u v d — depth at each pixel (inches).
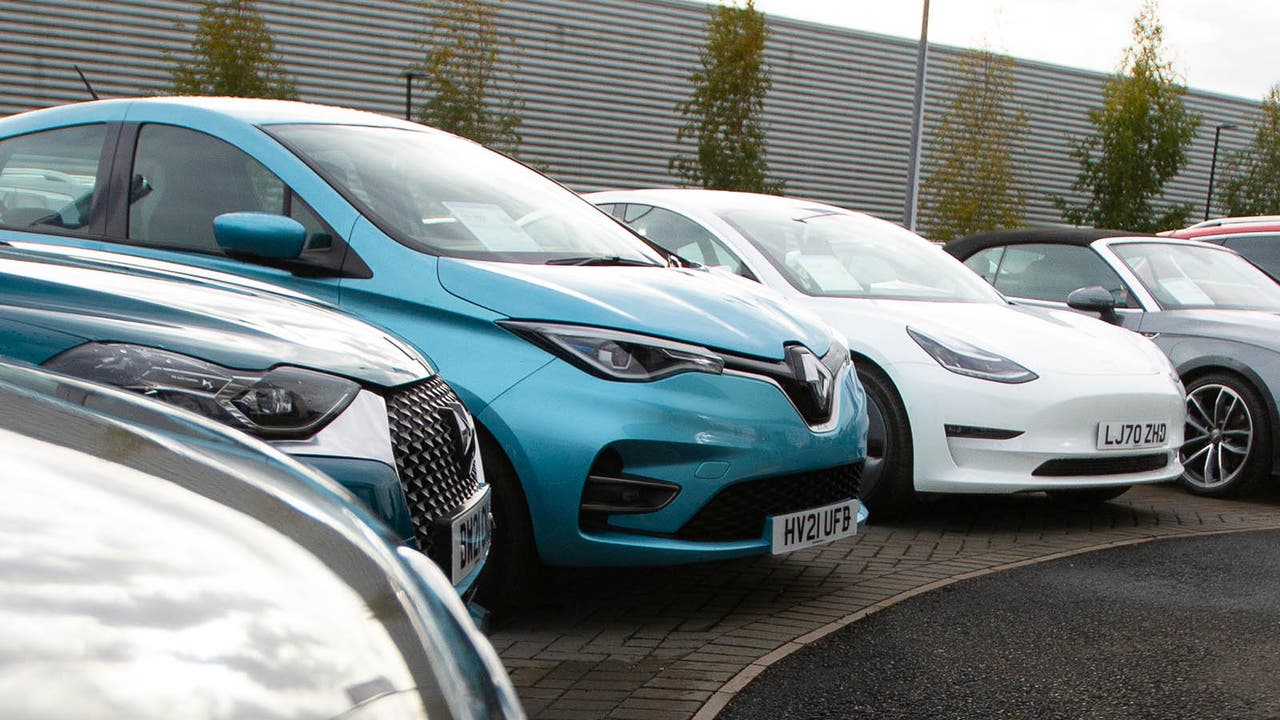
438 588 45.1
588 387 142.3
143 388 91.1
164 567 33.4
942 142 1272.1
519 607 148.9
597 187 1312.7
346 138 168.2
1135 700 130.3
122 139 167.2
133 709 28.3
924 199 1341.0
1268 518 249.8
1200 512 253.8
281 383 96.3
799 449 152.9
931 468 213.5
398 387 105.0
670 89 1341.0
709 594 170.4
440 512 107.3
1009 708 127.0
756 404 150.1
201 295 103.7
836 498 164.1
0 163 173.8
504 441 141.8
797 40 1390.3
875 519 224.5
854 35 1422.2
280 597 35.2
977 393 211.3
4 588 29.3
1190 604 171.8
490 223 164.2
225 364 94.7
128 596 31.2
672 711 123.4
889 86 1445.6
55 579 30.5
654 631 151.9
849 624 157.2
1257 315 282.2
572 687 130.2
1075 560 199.8
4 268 98.9
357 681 34.4
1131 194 1240.2
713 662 139.9
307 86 1181.7
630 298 151.0
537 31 1270.9
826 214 259.3
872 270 242.1
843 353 172.6
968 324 224.2
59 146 171.3
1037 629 156.9
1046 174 1520.7
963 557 199.6
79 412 44.0
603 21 1300.4
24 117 176.7
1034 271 309.0
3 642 27.7
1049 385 213.5
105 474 37.9
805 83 1397.6
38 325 92.5
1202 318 280.2
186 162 162.1
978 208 1250.0
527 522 144.3
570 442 140.9
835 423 159.9
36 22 1059.9
